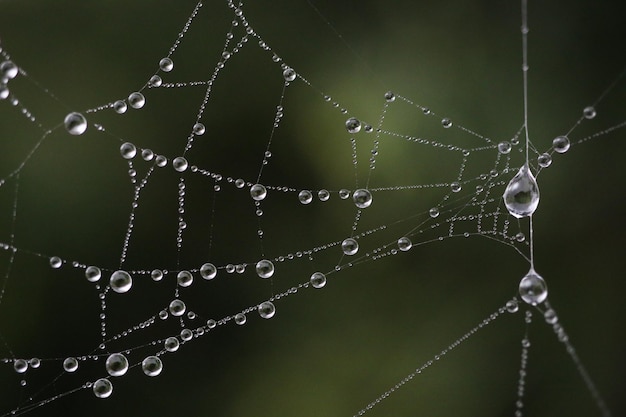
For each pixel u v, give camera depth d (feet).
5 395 0.55
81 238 0.56
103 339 0.55
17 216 0.56
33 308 0.56
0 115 0.56
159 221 0.56
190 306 0.56
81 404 0.55
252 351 0.56
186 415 0.56
